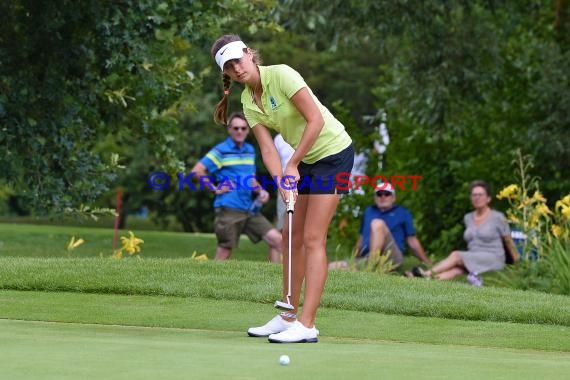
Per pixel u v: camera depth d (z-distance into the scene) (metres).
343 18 38.53
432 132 41.34
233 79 16.47
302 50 75.75
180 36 29.45
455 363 12.26
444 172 43.22
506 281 27.72
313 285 15.75
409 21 37.66
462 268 30.17
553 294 24.17
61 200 30.23
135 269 22.14
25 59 29.61
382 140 43.72
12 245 40.53
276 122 16.36
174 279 21.25
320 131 15.88
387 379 10.87
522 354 14.60
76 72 29.91
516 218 28.70
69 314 18.00
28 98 29.67
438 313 19.28
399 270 31.41
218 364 11.65
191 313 18.50
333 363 11.95
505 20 42.00
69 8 28.27
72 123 30.50
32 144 29.77
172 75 31.28
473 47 39.16
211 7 30.09
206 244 44.31
